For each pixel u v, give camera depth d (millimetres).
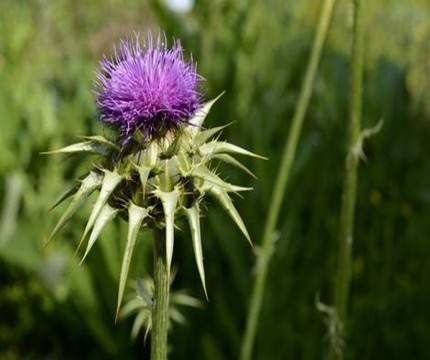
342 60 1098
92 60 1345
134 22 1510
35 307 863
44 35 1337
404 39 1271
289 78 1098
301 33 1274
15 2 1479
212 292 822
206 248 854
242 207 855
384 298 794
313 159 961
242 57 1079
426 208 928
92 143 429
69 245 862
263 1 1365
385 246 861
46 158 944
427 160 1011
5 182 905
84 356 861
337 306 543
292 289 801
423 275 833
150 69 426
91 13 1530
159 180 415
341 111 1015
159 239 421
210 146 426
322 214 896
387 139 1005
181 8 933
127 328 809
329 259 817
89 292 800
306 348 737
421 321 794
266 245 595
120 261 769
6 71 1191
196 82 433
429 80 1191
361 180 946
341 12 1328
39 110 1006
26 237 851
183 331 790
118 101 420
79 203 414
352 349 763
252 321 605
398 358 783
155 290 422
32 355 860
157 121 420
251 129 953
